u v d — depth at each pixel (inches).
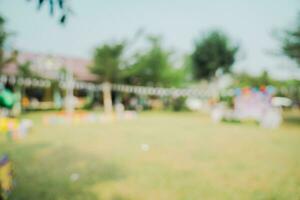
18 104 639.1
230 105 729.6
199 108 1019.3
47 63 775.1
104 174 187.8
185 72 1010.7
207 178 180.2
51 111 755.4
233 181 174.4
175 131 410.3
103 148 275.7
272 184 168.9
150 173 191.0
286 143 312.0
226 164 216.2
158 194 152.0
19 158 230.1
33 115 633.0
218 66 943.7
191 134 381.1
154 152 258.5
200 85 1082.1
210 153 255.8
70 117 519.5
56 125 466.9
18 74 640.4
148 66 898.1
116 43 738.8
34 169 197.9
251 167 207.2
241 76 1046.4
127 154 249.1
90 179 177.0
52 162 218.4
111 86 805.9
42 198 144.7
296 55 576.7
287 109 1015.6
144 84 915.4
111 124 496.4
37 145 287.6
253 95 546.9
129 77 853.8
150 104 994.1
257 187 163.5
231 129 444.5
